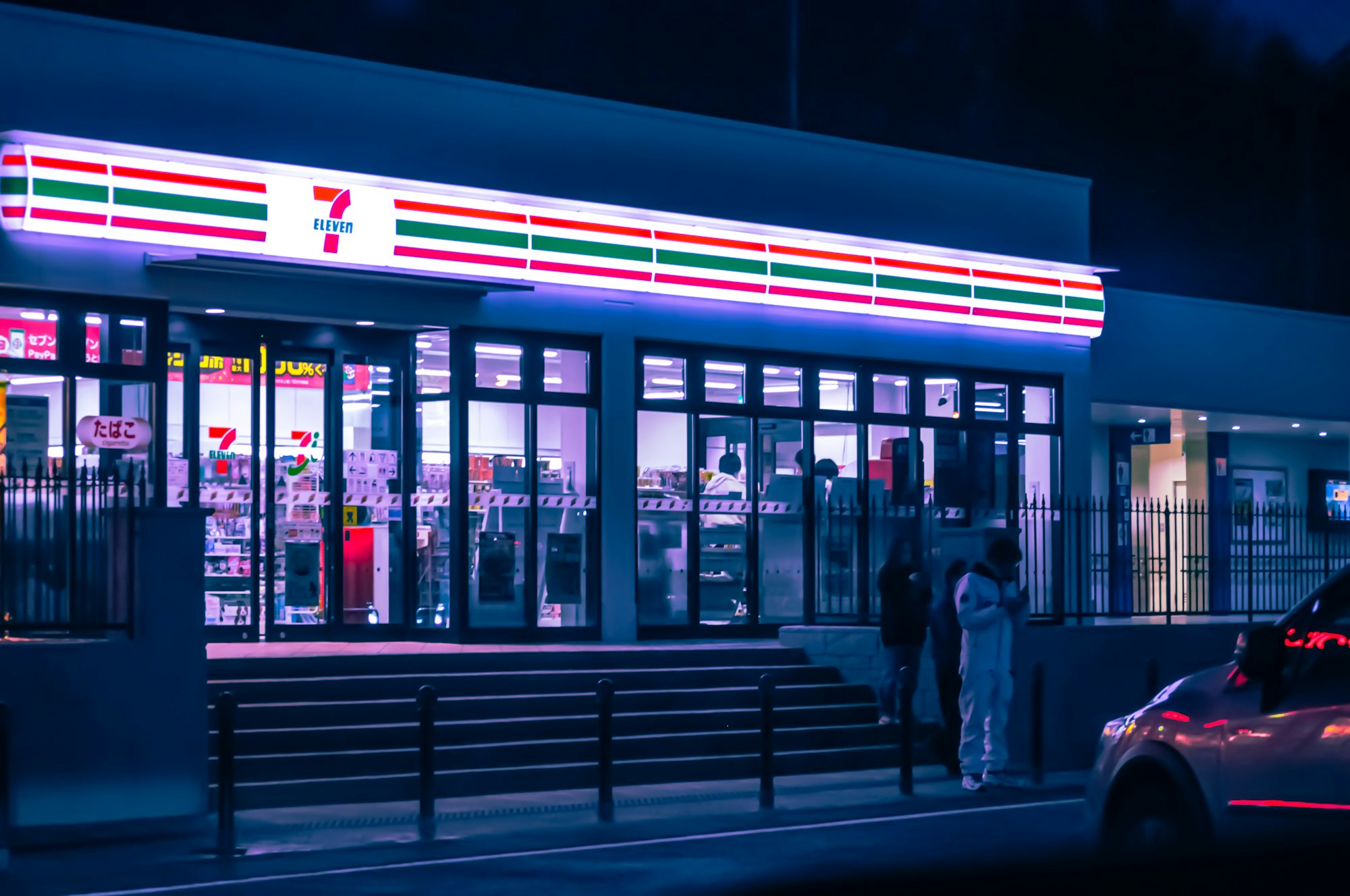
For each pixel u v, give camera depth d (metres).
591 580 18.69
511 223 17.80
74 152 15.45
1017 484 22.06
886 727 15.69
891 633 15.73
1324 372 26.27
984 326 21.53
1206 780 7.03
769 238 19.66
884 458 20.94
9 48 15.43
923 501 21.19
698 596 19.44
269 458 17.48
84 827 11.17
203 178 16.06
